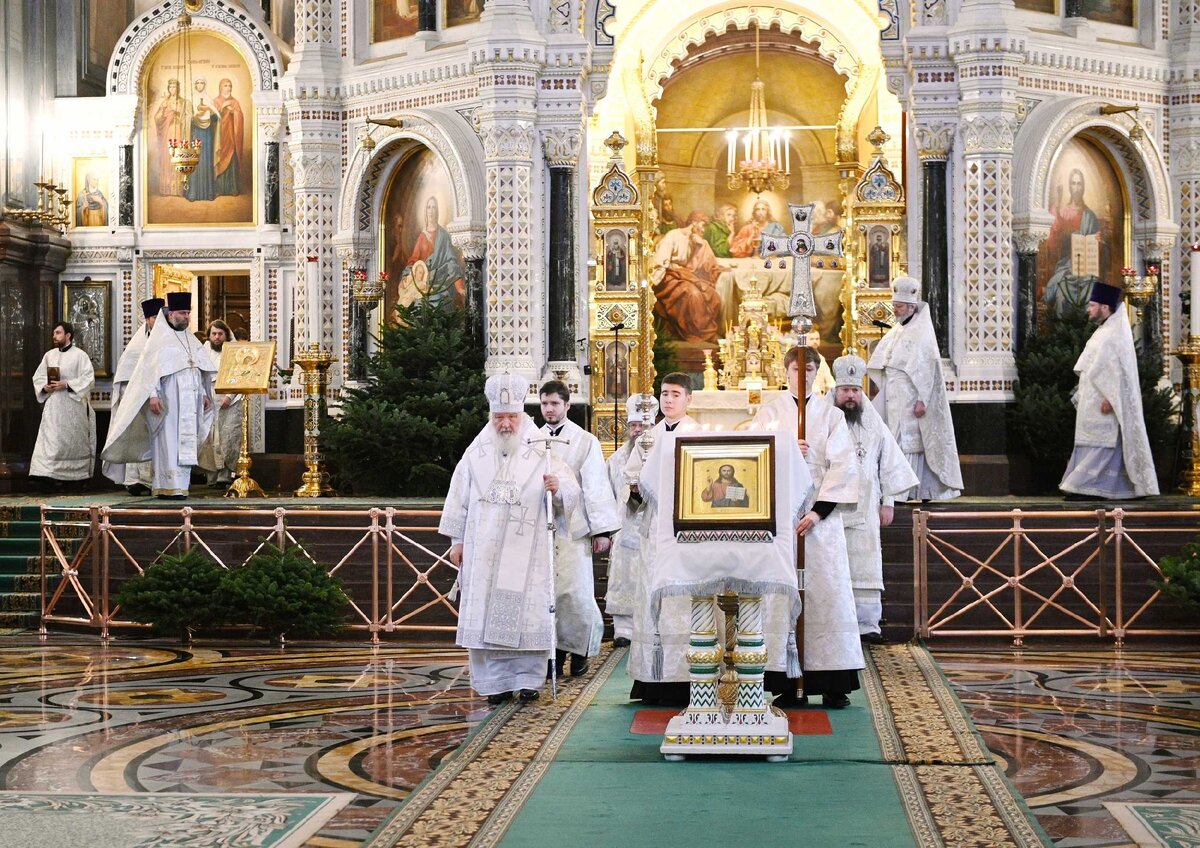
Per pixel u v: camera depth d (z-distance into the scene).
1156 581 15.91
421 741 10.70
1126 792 9.04
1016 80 20.94
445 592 16.61
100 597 16.83
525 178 21.12
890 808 8.37
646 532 11.63
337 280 23.06
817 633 11.33
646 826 8.05
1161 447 20.50
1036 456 20.52
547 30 21.36
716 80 28.09
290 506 17.80
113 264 25.28
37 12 25.03
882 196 22.33
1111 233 22.03
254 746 10.58
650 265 26.80
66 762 10.10
